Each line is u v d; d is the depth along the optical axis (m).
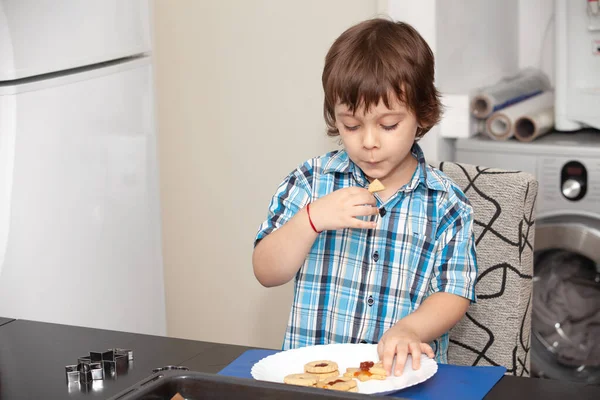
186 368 0.95
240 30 2.12
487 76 2.10
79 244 1.51
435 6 1.84
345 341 1.22
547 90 2.13
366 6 1.95
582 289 2.02
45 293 1.44
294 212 1.26
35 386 0.90
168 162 2.30
